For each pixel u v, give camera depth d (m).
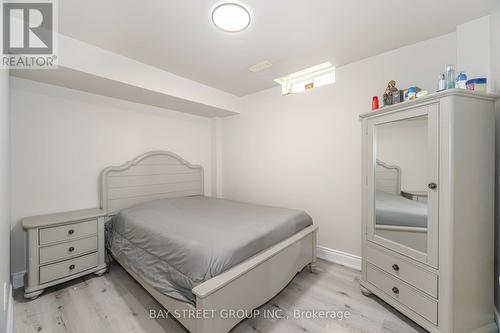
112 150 2.63
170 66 2.39
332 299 1.81
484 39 1.61
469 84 1.44
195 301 1.25
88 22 1.64
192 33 1.79
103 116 2.56
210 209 2.46
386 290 1.66
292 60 2.27
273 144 3.06
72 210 2.32
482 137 1.38
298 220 2.12
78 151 2.37
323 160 2.58
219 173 3.80
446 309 1.29
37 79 2.06
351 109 2.36
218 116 3.70
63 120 2.27
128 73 2.19
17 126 2.01
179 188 3.27
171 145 3.25
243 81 2.84
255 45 1.98
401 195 1.57
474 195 1.36
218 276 1.28
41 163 2.14
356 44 1.99
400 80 2.06
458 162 1.30
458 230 1.30
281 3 1.46
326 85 2.53
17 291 1.89
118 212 2.53
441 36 1.86
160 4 1.46
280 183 3.00
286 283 1.82
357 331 1.47
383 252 1.68
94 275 2.19
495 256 1.48
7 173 1.50
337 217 2.48
